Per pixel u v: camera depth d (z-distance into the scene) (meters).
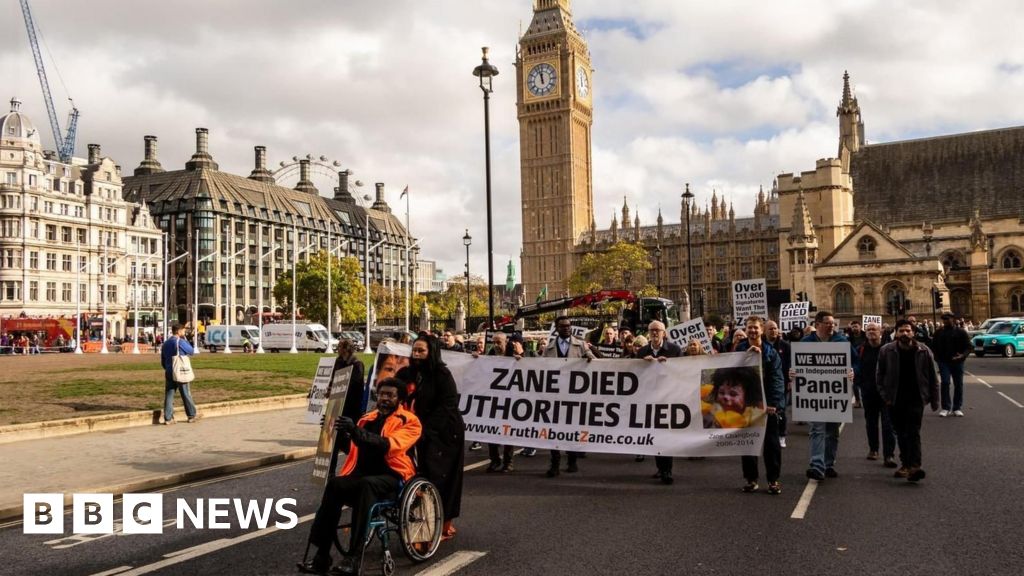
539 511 11.39
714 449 12.98
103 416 20.12
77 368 41.25
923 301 86.00
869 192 113.00
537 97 176.88
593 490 13.00
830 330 13.70
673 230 176.88
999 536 9.76
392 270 188.75
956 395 22.38
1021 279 97.75
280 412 24.48
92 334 103.94
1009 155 105.94
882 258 88.81
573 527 10.40
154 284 124.75
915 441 13.37
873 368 15.69
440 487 9.54
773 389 12.88
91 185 114.69
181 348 21.67
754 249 164.12
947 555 8.97
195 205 135.50
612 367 13.81
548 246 176.00
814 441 13.73
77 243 111.00
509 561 8.86
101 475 13.89
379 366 15.81
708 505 11.74
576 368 14.06
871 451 15.84
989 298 96.69
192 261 134.75
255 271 145.75
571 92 174.25
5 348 79.44
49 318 87.81
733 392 12.99
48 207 107.19
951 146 110.62
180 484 13.88
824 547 9.34
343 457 17.52
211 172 142.00
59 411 21.44
